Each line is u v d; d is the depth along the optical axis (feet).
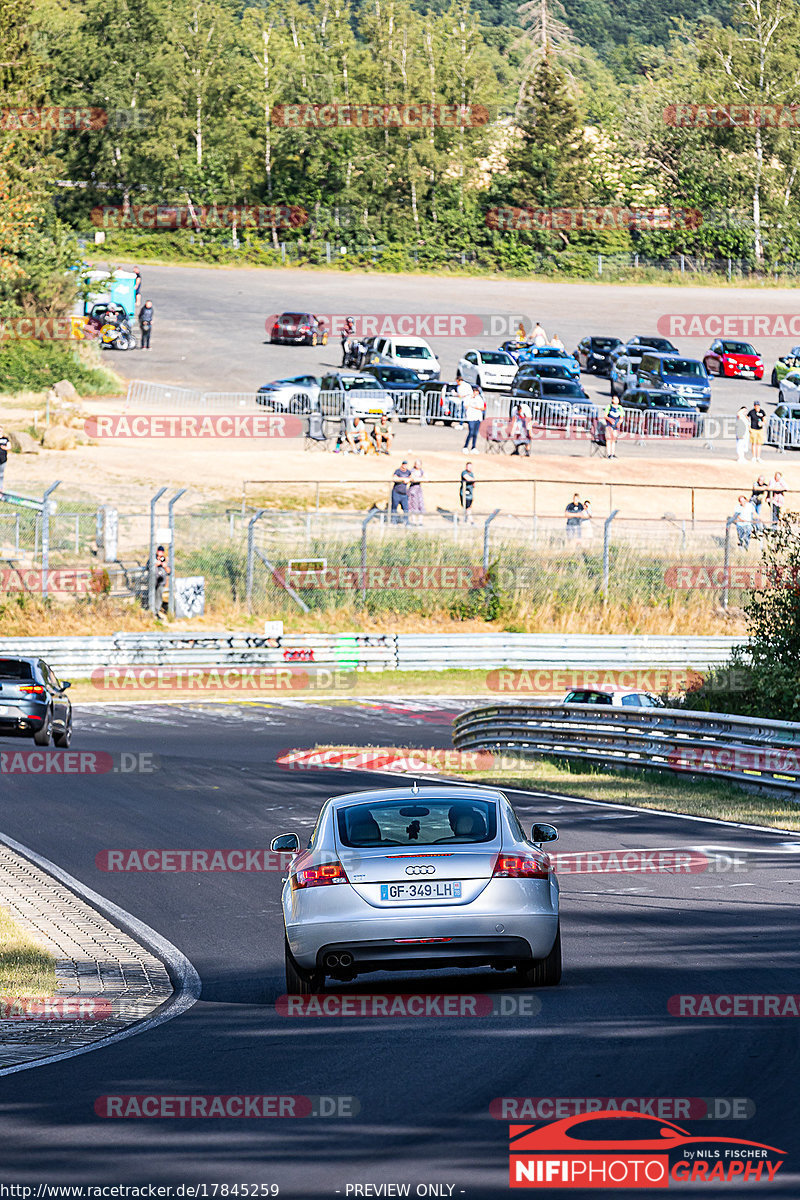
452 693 486.38
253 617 514.68
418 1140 79.61
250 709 442.91
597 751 326.85
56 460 620.49
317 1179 73.46
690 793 265.13
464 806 124.26
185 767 314.55
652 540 570.05
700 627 537.24
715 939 142.31
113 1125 84.79
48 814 252.42
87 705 442.91
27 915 173.37
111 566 519.60
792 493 638.53
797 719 314.55
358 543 547.49
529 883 117.70
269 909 176.14
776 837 210.59
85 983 138.10
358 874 117.08
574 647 513.04
